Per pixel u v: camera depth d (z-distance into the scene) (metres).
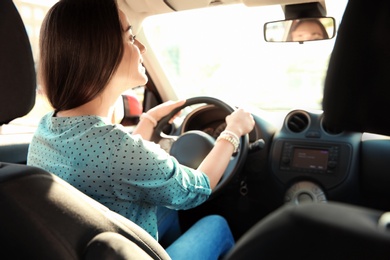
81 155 0.97
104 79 1.04
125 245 0.80
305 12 1.77
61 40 1.03
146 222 1.12
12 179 0.68
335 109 0.88
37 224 0.70
